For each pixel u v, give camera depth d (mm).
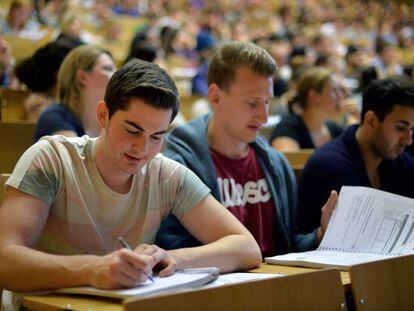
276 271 1796
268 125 4477
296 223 2492
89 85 2689
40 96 3303
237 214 2318
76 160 1730
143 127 1585
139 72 1607
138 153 1610
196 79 6586
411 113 2434
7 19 5871
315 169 2498
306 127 3830
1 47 4410
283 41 9617
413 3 14742
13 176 1650
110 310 1312
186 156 2291
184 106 5203
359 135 2561
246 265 1812
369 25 13211
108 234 1767
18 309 1669
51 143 1727
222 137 2369
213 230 1854
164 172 1862
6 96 3557
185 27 9930
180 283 1456
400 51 12055
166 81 1618
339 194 2240
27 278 1496
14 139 2924
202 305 1274
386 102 2445
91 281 1451
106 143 1690
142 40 6133
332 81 3795
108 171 1730
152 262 1489
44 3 7219
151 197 1820
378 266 1644
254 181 2404
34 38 5527
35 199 1635
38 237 1642
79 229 1723
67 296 1455
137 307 1187
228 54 2314
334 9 13719
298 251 2332
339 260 1868
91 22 9117
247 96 2268
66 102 2715
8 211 1608
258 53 2293
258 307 1360
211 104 2381
